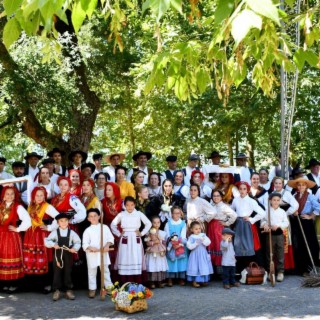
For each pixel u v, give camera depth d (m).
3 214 7.36
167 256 8.16
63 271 7.21
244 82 14.48
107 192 8.09
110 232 7.55
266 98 14.27
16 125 12.91
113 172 9.72
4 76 10.59
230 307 6.63
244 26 1.74
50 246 7.18
